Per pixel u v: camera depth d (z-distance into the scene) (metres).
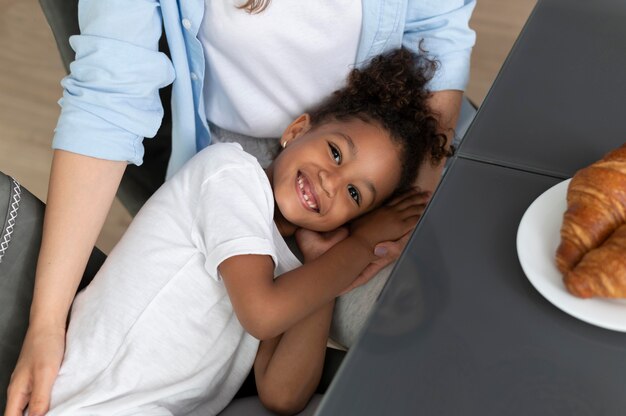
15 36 2.68
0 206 1.04
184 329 1.14
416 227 0.77
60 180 1.14
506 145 0.86
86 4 1.17
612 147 0.85
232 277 1.12
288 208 1.29
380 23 1.30
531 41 0.99
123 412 1.05
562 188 0.77
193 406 1.15
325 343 1.21
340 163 1.31
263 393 1.19
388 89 1.34
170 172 1.43
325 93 1.41
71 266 1.10
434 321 0.69
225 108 1.43
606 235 0.69
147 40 1.19
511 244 0.75
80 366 1.07
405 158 1.36
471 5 1.40
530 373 0.64
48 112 2.36
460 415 0.62
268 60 1.31
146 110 1.20
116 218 2.07
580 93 0.92
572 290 0.67
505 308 0.69
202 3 1.22
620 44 0.99
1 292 1.04
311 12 1.26
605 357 0.65
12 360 1.06
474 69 2.46
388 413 0.62
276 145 1.48
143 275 1.15
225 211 1.17
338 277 1.21
